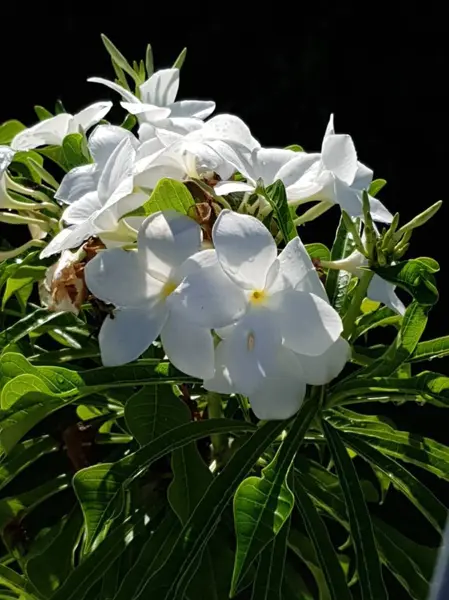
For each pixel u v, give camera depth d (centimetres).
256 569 41
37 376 36
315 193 39
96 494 38
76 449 48
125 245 36
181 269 33
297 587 51
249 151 39
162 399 40
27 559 47
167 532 40
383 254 36
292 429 36
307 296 32
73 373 37
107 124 43
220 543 44
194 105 46
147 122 41
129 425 39
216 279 32
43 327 45
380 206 41
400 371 41
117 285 34
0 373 36
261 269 32
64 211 38
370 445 41
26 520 79
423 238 118
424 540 78
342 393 38
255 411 34
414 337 37
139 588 39
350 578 54
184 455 41
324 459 61
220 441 46
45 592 43
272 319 32
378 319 42
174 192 34
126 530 42
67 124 44
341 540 74
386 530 44
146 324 33
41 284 40
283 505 33
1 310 45
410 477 39
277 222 36
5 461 47
